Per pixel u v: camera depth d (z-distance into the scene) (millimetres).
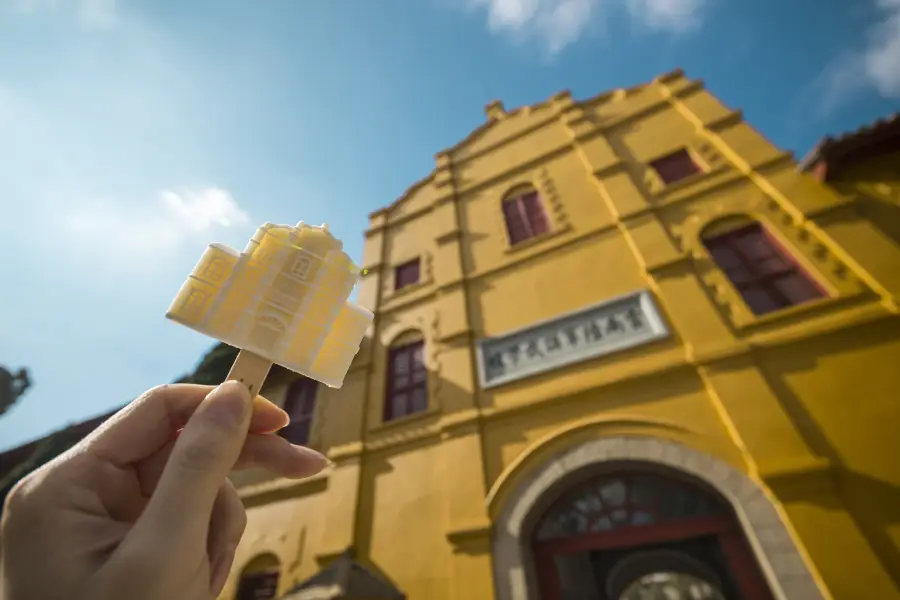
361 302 9383
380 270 9992
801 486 3803
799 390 4414
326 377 1483
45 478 1131
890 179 5289
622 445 4852
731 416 4473
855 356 4348
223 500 1470
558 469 4992
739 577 3895
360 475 6293
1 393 8039
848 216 5289
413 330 8141
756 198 6273
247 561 6133
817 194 5727
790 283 5352
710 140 7590
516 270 7730
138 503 1302
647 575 4344
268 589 5750
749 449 4191
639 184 7742
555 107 10820
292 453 1730
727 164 6961
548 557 4680
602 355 5676
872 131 5258
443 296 8109
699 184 7008
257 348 1431
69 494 1122
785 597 3436
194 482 1061
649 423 4867
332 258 1761
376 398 7355
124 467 1329
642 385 5215
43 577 942
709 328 5234
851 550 3381
